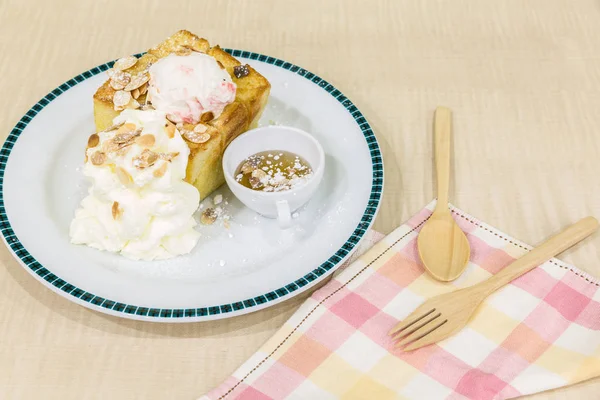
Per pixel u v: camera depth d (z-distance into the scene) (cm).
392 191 86
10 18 99
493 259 81
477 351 76
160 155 79
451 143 89
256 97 87
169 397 75
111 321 78
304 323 77
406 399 74
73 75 94
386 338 76
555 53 97
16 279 80
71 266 79
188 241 81
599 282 79
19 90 92
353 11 101
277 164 85
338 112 89
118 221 80
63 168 86
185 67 82
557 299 78
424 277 80
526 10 101
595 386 75
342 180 85
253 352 77
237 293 78
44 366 76
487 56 97
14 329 78
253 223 83
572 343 76
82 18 99
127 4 101
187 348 77
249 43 97
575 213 85
